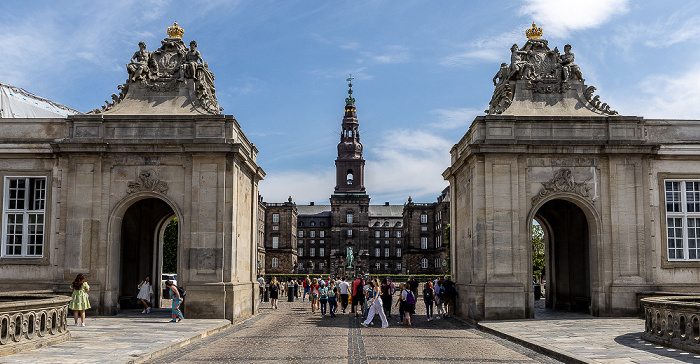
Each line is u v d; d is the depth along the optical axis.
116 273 30.86
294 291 59.78
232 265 29.88
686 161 31.73
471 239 32.03
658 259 31.19
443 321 32.00
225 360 17.25
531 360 17.48
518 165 30.70
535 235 69.81
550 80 32.28
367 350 19.59
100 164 30.55
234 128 31.00
